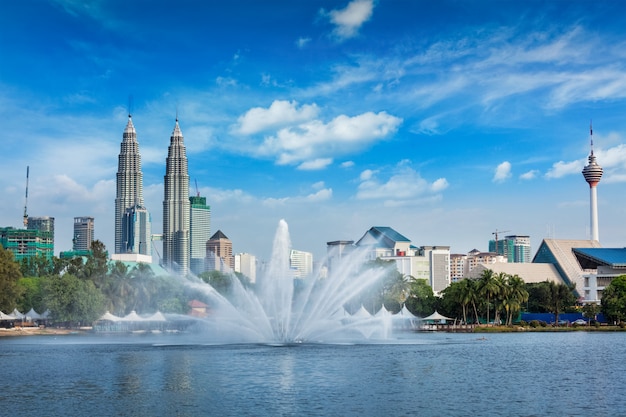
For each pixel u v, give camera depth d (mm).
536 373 95500
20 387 80188
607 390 78562
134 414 62688
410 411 64000
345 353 124250
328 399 70625
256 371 94188
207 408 65438
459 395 73875
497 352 134000
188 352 126250
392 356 119062
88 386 80625
